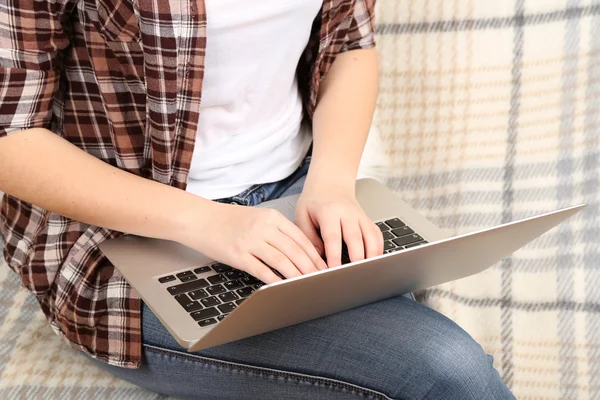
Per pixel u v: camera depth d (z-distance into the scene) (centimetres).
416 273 97
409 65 156
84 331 109
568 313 147
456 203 156
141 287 97
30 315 133
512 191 155
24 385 117
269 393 105
